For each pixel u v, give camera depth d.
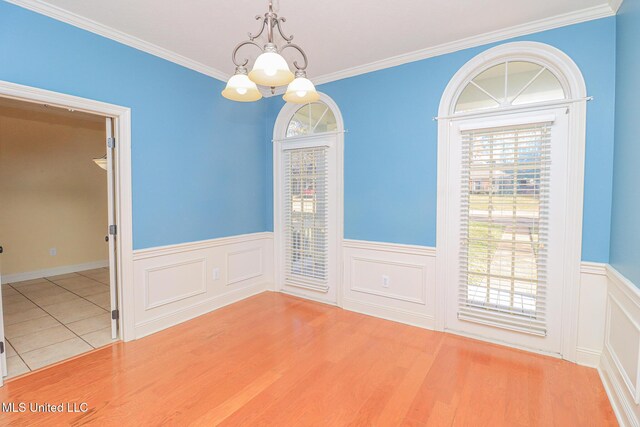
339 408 1.89
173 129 3.01
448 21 2.40
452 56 2.77
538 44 2.43
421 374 2.23
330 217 3.59
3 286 4.31
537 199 2.49
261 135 4.00
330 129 3.58
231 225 3.64
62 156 4.96
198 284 3.29
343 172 3.42
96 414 1.82
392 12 2.28
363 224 3.32
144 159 2.78
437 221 2.88
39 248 4.77
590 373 2.23
